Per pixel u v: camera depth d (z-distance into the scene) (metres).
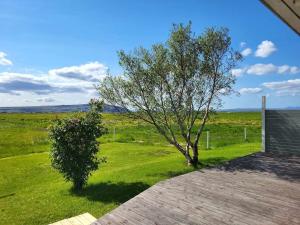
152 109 14.06
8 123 66.81
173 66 13.80
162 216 6.14
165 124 14.49
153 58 13.76
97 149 12.27
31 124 64.00
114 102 13.93
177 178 8.55
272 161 10.76
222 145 22.59
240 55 14.16
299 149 11.93
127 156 19.03
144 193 7.46
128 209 6.66
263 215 5.83
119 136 29.92
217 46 13.89
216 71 14.12
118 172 14.00
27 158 20.56
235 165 10.14
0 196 12.11
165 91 13.95
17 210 10.12
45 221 9.07
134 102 13.98
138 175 13.14
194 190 7.45
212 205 6.45
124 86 13.84
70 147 11.66
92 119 12.10
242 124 51.75
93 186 12.23
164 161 15.83
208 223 5.66
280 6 3.04
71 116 12.15
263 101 12.89
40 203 10.69
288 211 5.98
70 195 11.34
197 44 13.82
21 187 13.52
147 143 25.06
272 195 6.95
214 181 8.19
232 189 7.45
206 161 15.01
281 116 12.38
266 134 12.77
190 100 14.07
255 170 9.40
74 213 9.55
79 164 11.75
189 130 14.38
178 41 13.56
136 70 13.70
